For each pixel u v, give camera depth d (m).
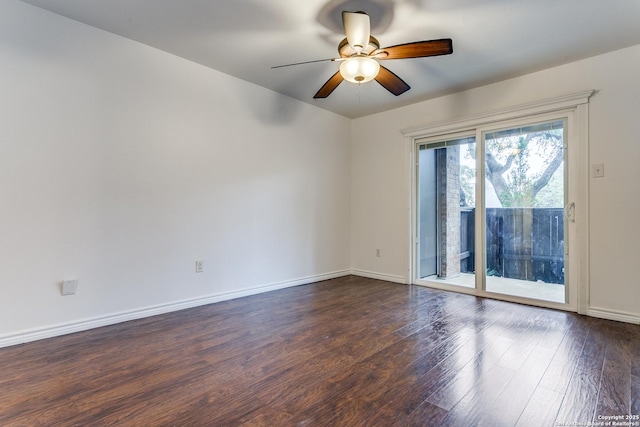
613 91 2.84
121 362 2.01
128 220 2.77
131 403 1.58
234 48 2.89
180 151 3.09
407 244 4.28
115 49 2.69
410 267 4.26
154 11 2.36
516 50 2.83
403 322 2.75
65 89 2.45
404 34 2.59
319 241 4.46
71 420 1.45
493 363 2.00
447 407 1.55
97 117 2.60
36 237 2.33
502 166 3.54
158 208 2.95
